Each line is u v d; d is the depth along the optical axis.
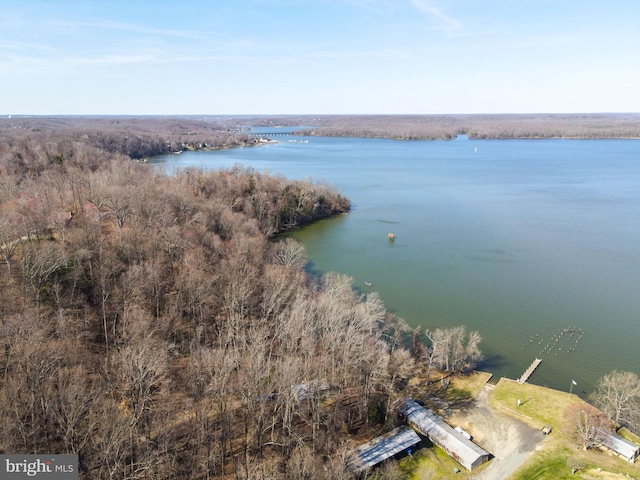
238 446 60.78
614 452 65.94
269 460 57.53
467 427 71.56
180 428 60.09
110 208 107.50
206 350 72.56
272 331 85.38
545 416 73.81
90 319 78.94
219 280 90.69
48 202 111.50
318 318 85.00
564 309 107.94
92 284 85.31
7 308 70.94
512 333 97.69
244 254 103.44
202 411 62.19
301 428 65.19
